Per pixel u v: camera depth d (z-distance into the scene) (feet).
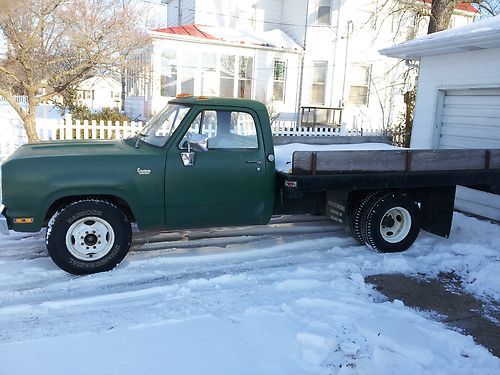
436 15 51.08
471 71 28.37
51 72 46.34
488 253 20.98
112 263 17.56
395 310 15.19
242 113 18.54
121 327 13.50
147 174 17.33
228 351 12.38
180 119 18.15
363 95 67.41
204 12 67.62
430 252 21.29
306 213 21.06
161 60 57.31
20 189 16.19
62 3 44.86
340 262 19.24
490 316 15.39
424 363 12.32
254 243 21.48
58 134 40.19
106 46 47.01
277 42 63.98
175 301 15.37
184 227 18.52
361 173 19.61
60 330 13.30
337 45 64.59
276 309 14.87
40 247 19.98
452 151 21.13
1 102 85.30
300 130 56.95
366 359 12.23
